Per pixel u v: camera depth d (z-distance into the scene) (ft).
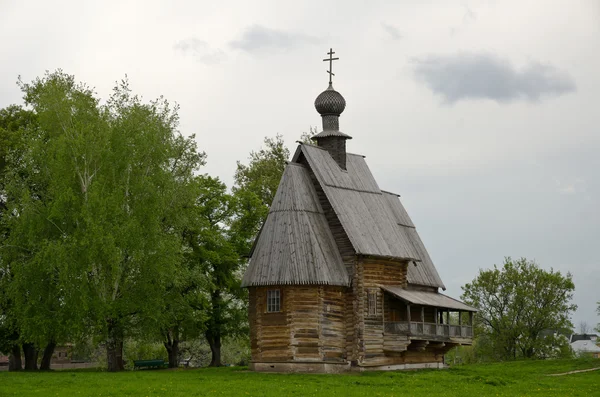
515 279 278.87
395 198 212.02
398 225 200.13
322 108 192.24
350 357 165.78
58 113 165.78
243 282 163.02
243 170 266.36
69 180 160.97
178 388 119.24
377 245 173.47
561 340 276.41
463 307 195.21
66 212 159.63
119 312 163.63
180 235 186.29
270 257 163.12
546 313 272.72
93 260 155.63
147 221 164.04
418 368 185.16
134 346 257.14
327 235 169.58
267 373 156.97
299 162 182.19
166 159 173.47
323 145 189.26
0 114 199.00
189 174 184.85
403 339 172.65
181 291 190.60
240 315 208.33
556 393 127.54
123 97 173.99
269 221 168.55
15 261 158.51
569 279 277.44
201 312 194.90
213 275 204.64
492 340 280.72
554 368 196.85
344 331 166.81
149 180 166.71
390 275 179.22
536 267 281.13
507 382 147.33
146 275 163.32
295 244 163.22
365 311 168.14
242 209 216.95
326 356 161.48
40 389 116.16
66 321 156.25
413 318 188.14
